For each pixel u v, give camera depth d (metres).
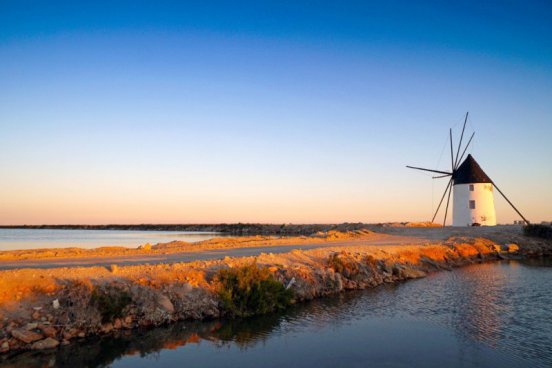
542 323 18.83
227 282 19.83
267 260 25.58
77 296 16.03
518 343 16.19
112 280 17.92
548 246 52.12
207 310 18.34
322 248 34.34
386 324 18.59
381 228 65.94
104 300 16.22
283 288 21.53
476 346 15.85
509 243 51.47
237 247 36.84
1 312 14.70
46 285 16.52
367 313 20.33
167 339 15.87
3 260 24.33
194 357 14.42
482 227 63.38
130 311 16.69
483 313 20.55
